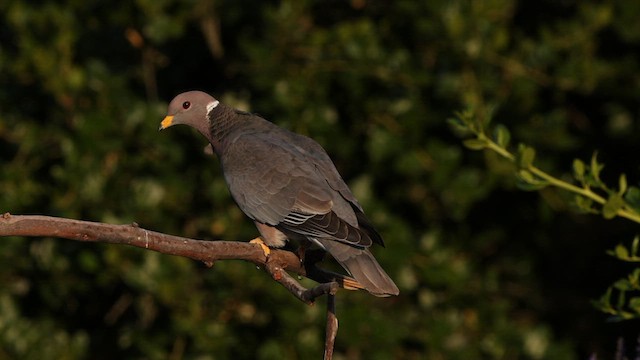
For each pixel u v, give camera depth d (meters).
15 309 13.51
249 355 13.12
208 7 13.04
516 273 13.88
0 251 13.21
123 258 12.65
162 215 12.86
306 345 12.62
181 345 13.27
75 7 13.09
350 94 12.75
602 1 12.60
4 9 12.92
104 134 12.60
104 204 12.69
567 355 13.30
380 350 12.80
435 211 13.03
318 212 8.52
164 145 12.70
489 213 13.82
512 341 13.32
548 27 13.01
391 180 13.05
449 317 12.97
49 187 13.12
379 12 13.03
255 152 9.14
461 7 12.22
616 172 13.67
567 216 14.02
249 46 12.70
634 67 12.73
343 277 7.82
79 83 12.80
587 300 14.20
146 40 13.45
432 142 12.58
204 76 14.05
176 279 12.60
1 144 13.66
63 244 13.19
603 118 13.55
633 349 14.02
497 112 12.64
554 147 12.81
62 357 13.56
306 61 12.71
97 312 14.36
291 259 7.62
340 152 12.91
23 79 13.06
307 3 12.65
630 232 14.12
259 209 8.88
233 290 12.76
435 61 12.64
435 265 12.79
